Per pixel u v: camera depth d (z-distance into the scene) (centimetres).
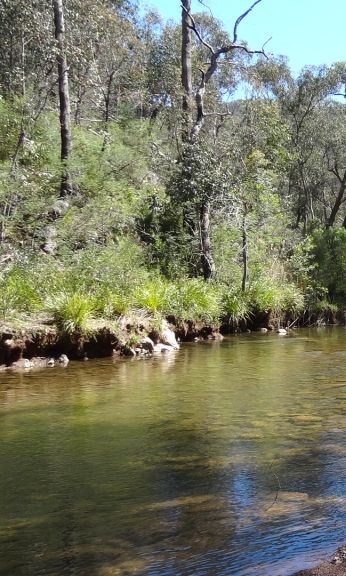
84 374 880
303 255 2138
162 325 1204
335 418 609
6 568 315
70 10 2003
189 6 1886
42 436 553
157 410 652
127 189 1672
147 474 449
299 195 3538
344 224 3212
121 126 2147
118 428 580
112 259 1266
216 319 1445
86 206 1412
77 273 1187
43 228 1322
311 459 479
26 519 374
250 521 364
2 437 551
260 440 534
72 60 1864
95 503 397
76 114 2303
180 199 1650
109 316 1123
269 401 691
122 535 350
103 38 2425
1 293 1008
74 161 1590
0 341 921
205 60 2920
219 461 477
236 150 1789
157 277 1447
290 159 2347
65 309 1020
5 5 1770
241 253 1789
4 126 1489
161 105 2539
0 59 1925
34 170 1418
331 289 2177
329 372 900
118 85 2805
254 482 429
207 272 1653
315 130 3600
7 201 1249
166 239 1647
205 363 996
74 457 492
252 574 303
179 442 530
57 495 412
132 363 992
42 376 862
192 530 354
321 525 357
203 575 304
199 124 1736
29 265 1135
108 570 311
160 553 327
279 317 1758
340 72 3416
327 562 310
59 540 345
